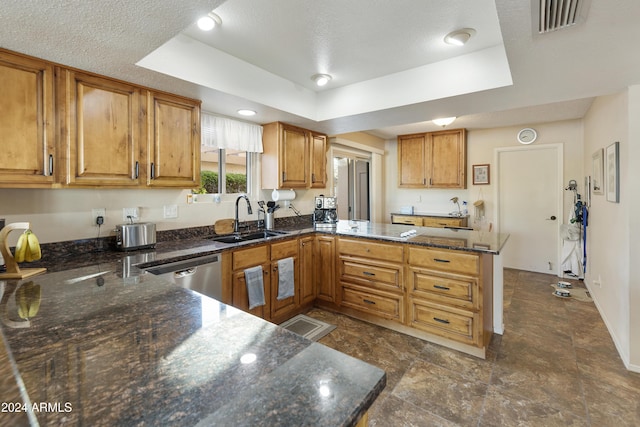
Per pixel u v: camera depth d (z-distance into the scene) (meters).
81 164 1.82
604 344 2.43
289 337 0.85
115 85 1.97
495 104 2.58
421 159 5.24
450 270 2.34
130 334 0.87
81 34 1.45
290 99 2.82
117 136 1.98
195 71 2.07
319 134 3.70
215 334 0.87
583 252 3.89
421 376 2.04
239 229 3.14
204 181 2.90
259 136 3.25
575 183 4.16
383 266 2.70
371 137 5.37
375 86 2.75
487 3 1.68
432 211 5.46
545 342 2.48
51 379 0.66
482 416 1.67
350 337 2.58
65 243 2.01
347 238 2.94
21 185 1.62
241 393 0.61
